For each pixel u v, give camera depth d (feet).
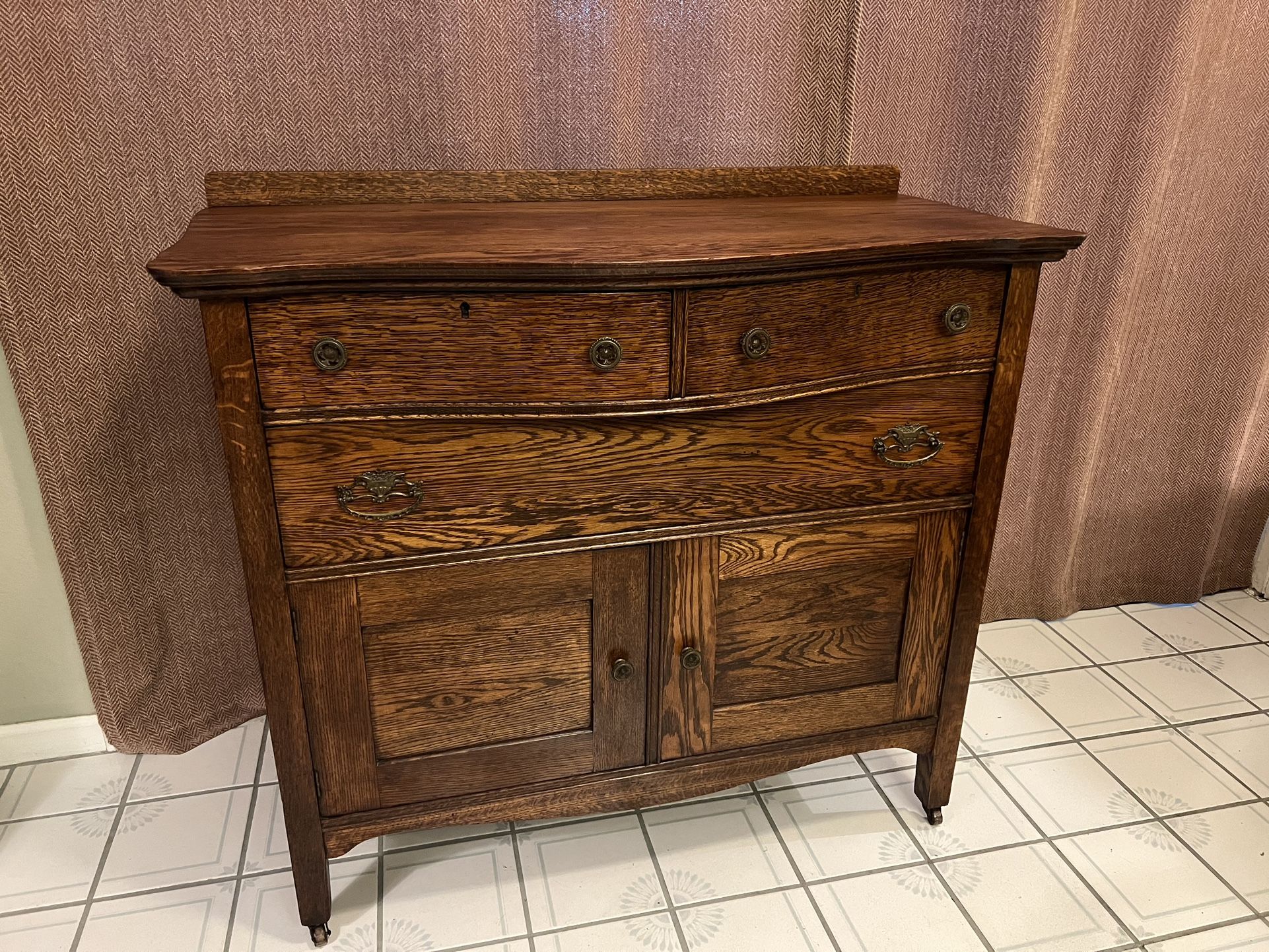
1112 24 5.43
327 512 3.66
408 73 4.72
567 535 3.97
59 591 5.24
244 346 3.33
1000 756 5.71
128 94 4.43
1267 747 5.83
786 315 3.78
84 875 4.75
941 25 5.27
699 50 5.01
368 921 4.52
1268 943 4.50
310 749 4.04
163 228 4.72
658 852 4.97
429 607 3.95
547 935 4.46
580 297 3.54
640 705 4.42
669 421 3.87
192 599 5.45
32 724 5.49
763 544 4.24
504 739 4.33
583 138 5.04
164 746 5.61
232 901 4.62
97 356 4.81
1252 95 5.85
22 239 4.49
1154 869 4.91
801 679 4.64
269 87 4.59
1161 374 6.57
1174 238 6.12
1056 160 5.75
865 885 4.77
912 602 4.62
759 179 5.11
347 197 4.65
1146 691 6.34
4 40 4.17
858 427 4.14
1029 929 4.54
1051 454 6.57
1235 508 7.32
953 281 3.98
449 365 3.54
